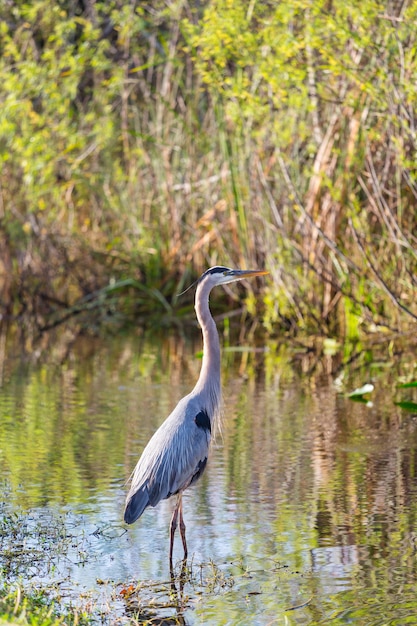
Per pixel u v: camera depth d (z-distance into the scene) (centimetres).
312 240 1817
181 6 2061
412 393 1400
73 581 742
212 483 979
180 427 813
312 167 1808
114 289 2275
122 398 1395
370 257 1741
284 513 885
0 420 1252
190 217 2192
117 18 2166
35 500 926
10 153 2219
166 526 862
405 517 870
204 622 671
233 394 1412
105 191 2289
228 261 2058
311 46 1518
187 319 2205
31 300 2328
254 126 1905
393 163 1720
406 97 1494
